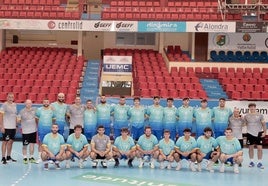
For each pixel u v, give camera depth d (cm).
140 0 2184
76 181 795
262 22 1697
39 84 1576
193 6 2081
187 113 1070
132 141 955
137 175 864
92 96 1523
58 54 1881
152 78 1614
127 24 1764
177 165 944
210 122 1052
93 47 2166
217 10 1933
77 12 1898
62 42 2167
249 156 1053
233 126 1003
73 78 1644
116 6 2144
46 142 913
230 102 1323
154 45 2139
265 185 797
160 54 1916
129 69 1748
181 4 2111
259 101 1313
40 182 781
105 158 940
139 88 1538
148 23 1761
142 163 959
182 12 1903
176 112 1080
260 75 1675
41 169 910
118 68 1747
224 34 1942
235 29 1719
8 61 1802
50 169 915
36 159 1027
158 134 1075
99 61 1889
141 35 2138
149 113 1078
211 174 895
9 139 970
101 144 937
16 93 1462
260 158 989
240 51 1945
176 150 934
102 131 937
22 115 971
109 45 2141
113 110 1083
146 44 2144
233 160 930
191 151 924
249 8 1873
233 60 1923
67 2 2233
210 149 923
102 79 1745
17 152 1138
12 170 891
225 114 1042
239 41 1942
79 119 1027
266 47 1934
